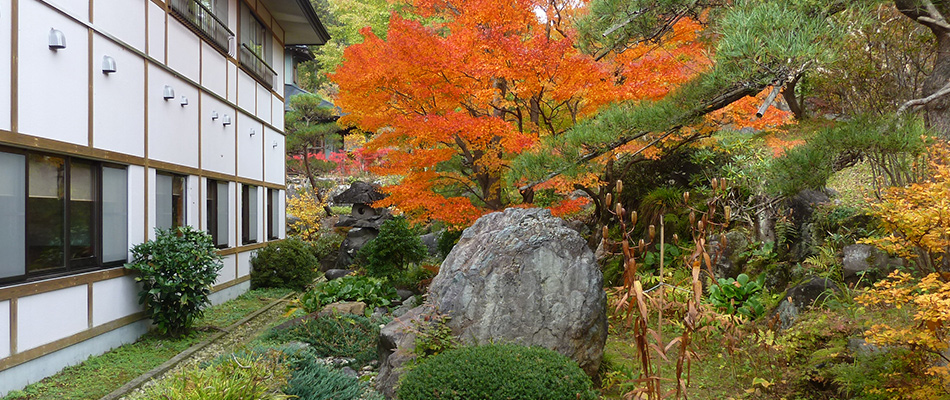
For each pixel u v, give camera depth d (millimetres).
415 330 5875
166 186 9867
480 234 6672
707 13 6871
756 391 5215
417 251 12641
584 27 7816
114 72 7980
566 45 8125
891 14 6180
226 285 12469
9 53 6066
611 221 11797
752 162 8688
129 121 8492
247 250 14055
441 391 4438
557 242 6203
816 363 5184
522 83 8523
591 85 8281
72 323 7156
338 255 18000
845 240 7480
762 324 6914
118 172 8352
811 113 7906
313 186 23078
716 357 6277
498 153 9695
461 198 9766
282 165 17578
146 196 9023
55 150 6793
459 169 12625
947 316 3373
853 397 4609
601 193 11273
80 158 7527
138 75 8766
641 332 3170
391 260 12531
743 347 5980
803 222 8242
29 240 6598
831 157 5355
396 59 9258
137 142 8727
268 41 16109
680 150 10742
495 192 10336
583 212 14195
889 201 4184
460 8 9656
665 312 7621
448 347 5699
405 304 10297
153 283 8602
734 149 9297
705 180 10516
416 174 10383
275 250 14836
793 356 5570
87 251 7668
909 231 3922
